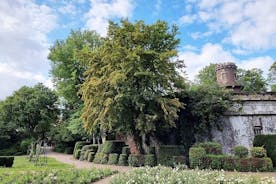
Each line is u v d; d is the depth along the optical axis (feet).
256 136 59.67
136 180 28.66
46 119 84.84
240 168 50.83
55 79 120.88
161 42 71.97
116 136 97.55
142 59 65.41
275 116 74.90
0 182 34.78
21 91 85.40
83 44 119.75
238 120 73.36
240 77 147.33
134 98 63.16
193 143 73.15
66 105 137.18
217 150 57.47
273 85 142.20
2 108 83.82
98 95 65.31
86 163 75.25
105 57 65.10
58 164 70.49
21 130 88.28
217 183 25.48
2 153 137.69
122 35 68.33
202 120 72.08
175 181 25.94
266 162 49.98
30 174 40.14
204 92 73.97
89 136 109.60
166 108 63.10
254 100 75.00
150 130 66.28
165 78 65.87
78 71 114.42
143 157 62.23
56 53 115.85
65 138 136.98
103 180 38.19
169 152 61.41
